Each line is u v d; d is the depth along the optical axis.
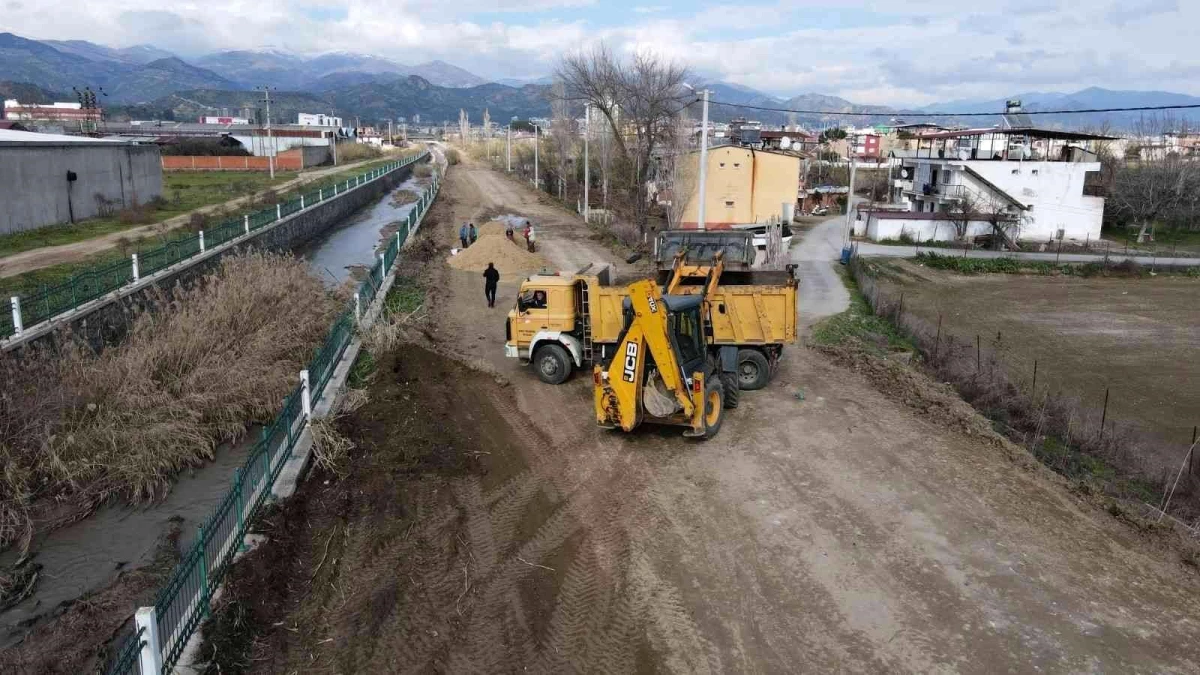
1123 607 9.16
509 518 11.36
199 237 26.77
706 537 10.77
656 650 8.42
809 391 17.19
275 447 11.88
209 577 8.76
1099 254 47.84
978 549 10.42
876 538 10.71
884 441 14.23
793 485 12.38
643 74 43.78
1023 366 24.05
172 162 75.19
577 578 9.80
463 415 15.62
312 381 14.98
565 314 17.62
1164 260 45.31
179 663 7.75
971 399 17.92
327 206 46.44
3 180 29.06
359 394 15.87
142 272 22.27
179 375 15.89
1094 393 21.42
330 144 96.69
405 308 24.30
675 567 10.03
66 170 33.38
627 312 13.68
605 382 13.81
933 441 14.26
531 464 13.29
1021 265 42.56
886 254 45.47
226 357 16.80
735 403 15.89
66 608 9.67
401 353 19.25
